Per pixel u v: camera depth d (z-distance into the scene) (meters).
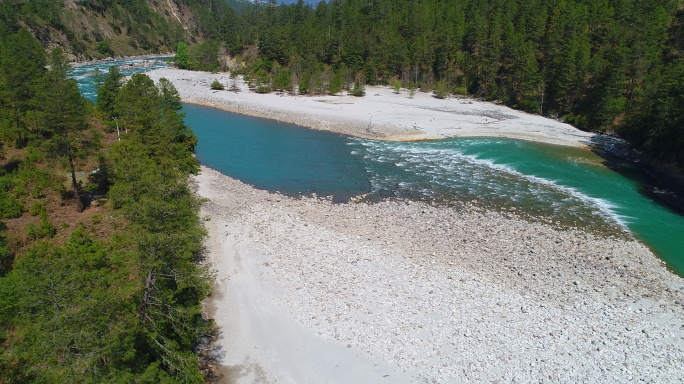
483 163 66.62
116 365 17.88
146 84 62.25
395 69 133.12
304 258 37.44
